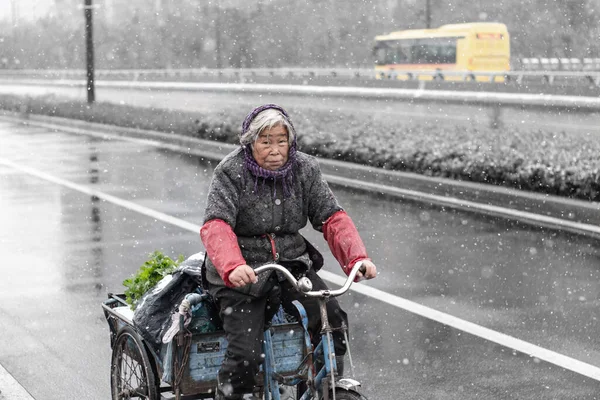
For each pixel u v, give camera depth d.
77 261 12.24
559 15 63.19
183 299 5.62
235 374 5.18
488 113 31.03
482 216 15.59
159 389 5.78
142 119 32.03
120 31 89.00
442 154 19.09
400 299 10.20
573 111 31.38
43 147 27.77
